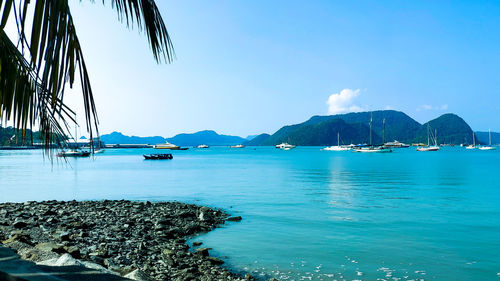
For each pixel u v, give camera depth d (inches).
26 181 1753.2
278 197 1135.6
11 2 85.8
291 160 4384.8
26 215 722.8
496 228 663.8
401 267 439.2
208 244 550.0
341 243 555.2
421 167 2856.8
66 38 95.6
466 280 394.6
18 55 143.1
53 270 155.4
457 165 3097.9
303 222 724.7
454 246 536.7
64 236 518.0
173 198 1136.2
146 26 116.3
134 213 795.4
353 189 1374.3
